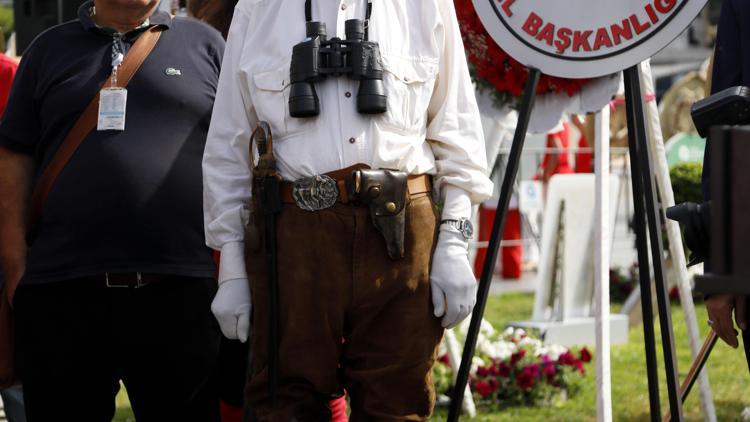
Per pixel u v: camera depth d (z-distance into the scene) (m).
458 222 5.22
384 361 5.11
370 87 5.02
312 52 5.04
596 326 6.81
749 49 5.44
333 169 5.04
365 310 5.08
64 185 6.00
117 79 6.11
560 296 12.77
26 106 6.29
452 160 5.27
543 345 11.11
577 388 10.47
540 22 6.06
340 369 5.33
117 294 6.00
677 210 3.97
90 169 5.98
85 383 6.14
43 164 6.14
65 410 6.16
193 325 6.12
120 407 10.34
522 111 6.11
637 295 14.30
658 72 35.81
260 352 5.21
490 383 10.13
